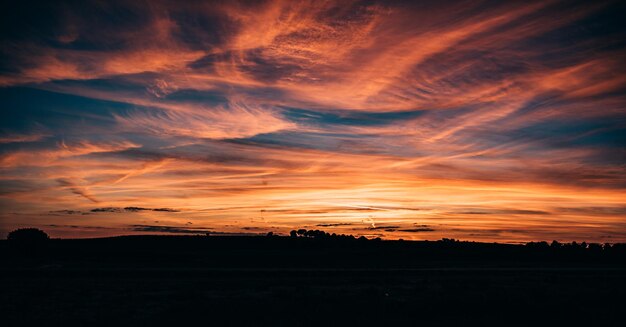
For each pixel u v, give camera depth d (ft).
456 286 147.54
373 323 81.56
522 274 211.20
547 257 458.50
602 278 191.31
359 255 433.89
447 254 463.83
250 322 81.30
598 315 94.73
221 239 558.56
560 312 92.07
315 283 155.02
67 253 344.69
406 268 276.41
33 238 347.77
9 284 140.87
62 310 96.22
